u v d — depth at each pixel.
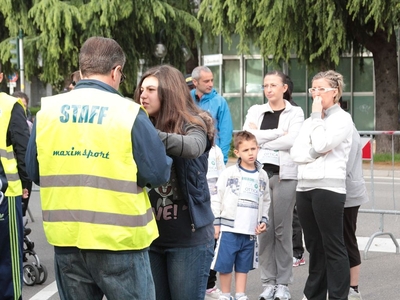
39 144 4.25
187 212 4.90
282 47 21.16
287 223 7.49
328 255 6.57
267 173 7.48
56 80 24.48
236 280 7.05
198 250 4.94
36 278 8.24
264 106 7.68
